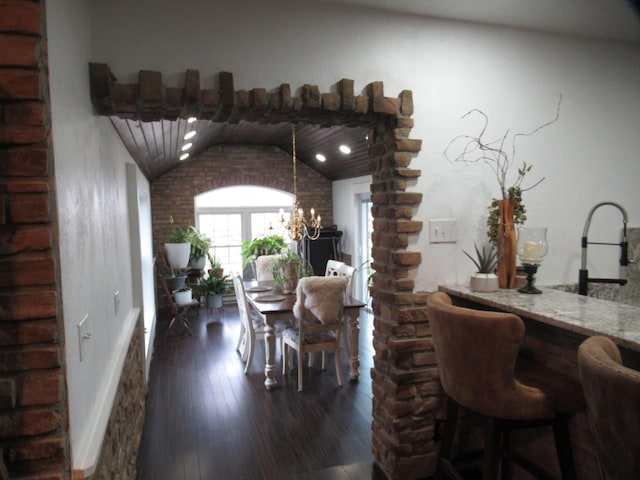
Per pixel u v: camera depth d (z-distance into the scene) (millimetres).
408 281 2299
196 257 6641
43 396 1038
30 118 1010
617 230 2660
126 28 1866
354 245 6727
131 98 1837
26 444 1035
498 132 2430
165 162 5492
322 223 7535
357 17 2186
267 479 2455
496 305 1858
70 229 1258
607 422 988
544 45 2490
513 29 2432
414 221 2307
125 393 2230
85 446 1288
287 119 2279
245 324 4426
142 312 3504
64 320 1126
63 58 1273
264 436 2951
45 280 1032
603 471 1049
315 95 2096
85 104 1626
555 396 1517
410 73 2281
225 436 2957
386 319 2408
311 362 4332
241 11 2016
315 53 2129
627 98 2658
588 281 2287
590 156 2600
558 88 2525
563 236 2562
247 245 7090
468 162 2387
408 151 2289
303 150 6664
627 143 2672
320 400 3541
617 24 2393
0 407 1018
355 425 3098
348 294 4445
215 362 4488
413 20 2275
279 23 2072
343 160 6156
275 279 4812
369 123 2391
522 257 2125
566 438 1576
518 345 1464
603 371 968
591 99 2588
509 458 1844
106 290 1972
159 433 3010
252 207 7523
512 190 2264
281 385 3873
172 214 6844
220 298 6543
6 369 1022
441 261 2361
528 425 1567
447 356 1647
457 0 2113
